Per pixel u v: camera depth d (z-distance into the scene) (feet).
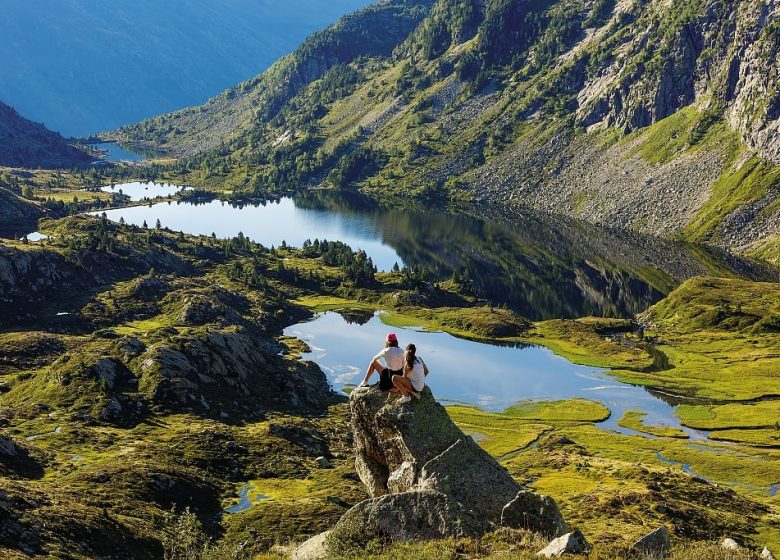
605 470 400.67
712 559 76.07
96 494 287.48
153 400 470.39
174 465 353.31
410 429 87.04
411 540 76.95
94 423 426.10
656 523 307.58
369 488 94.02
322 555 78.54
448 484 82.02
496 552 71.51
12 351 580.71
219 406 483.92
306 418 502.79
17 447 347.56
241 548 109.40
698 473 424.46
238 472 371.56
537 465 422.82
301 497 332.39
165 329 621.31
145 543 240.94
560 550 71.97
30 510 226.79
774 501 377.71
